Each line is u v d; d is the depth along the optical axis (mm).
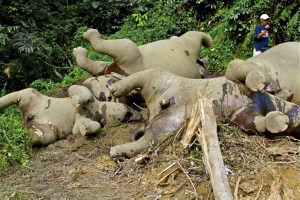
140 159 4246
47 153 4961
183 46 6410
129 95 5852
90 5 12164
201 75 6633
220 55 8711
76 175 4301
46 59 9922
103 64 6453
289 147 4102
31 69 9461
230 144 4066
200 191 3699
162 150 4297
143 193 3859
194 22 10242
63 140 5332
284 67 5211
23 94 5625
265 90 4883
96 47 6125
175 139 4289
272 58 5297
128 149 4422
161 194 3795
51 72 9914
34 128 5309
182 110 4504
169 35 10180
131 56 5934
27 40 9266
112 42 6035
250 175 3705
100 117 5480
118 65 6055
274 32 8375
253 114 4379
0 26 9109
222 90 4578
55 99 5680
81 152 4859
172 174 3932
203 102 4180
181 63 6180
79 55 6465
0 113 6867
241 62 4582
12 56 9523
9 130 4992
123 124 5500
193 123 4195
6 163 4645
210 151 3674
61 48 11281
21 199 4008
